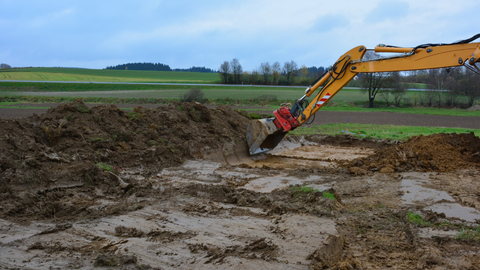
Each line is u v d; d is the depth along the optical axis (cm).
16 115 2366
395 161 1023
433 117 2939
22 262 434
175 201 707
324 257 454
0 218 591
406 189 784
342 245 502
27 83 6838
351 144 1588
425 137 1158
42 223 577
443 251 484
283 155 1344
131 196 742
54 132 985
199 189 779
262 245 489
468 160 1032
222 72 8656
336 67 1080
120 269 413
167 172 986
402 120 2661
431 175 898
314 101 1137
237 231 548
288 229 556
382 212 643
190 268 428
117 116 1255
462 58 864
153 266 432
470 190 764
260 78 8650
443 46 888
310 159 1266
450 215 616
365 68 1034
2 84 6544
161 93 5753
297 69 8538
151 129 1240
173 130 1272
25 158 791
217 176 941
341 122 2481
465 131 1847
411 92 6138
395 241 520
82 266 423
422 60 928
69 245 491
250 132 1305
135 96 5112
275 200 702
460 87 4312
